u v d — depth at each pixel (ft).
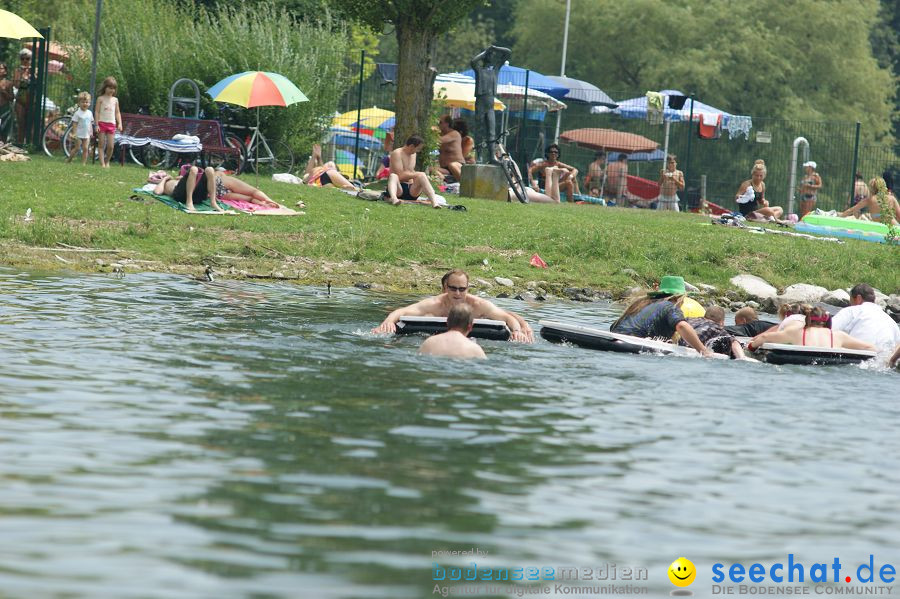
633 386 86.07
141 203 175.63
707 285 168.45
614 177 309.63
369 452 61.31
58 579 41.75
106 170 205.77
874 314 115.65
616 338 104.32
